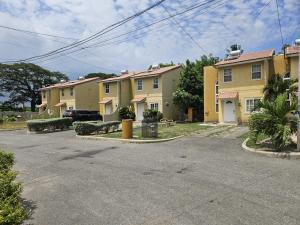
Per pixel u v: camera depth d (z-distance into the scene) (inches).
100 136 854.5
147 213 244.5
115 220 233.9
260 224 215.9
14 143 815.1
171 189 307.9
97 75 2886.3
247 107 1085.1
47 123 1205.7
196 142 674.2
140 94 1547.7
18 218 181.0
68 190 322.0
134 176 370.0
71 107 1937.7
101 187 326.6
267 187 303.6
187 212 243.1
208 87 1235.2
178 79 1528.1
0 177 242.5
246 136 720.3
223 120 1141.1
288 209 242.4
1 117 1903.3
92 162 477.1
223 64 1127.0
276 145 510.0
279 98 514.9
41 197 301.4
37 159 530.9
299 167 394.0
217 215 234.5
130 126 774.5
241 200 266.7
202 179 343.6
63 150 631.2
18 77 2842.0
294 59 959.6
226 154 509.4
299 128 490.6
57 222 234.8
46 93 2233.0
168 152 549.6
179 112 1498.5
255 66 1066.1
